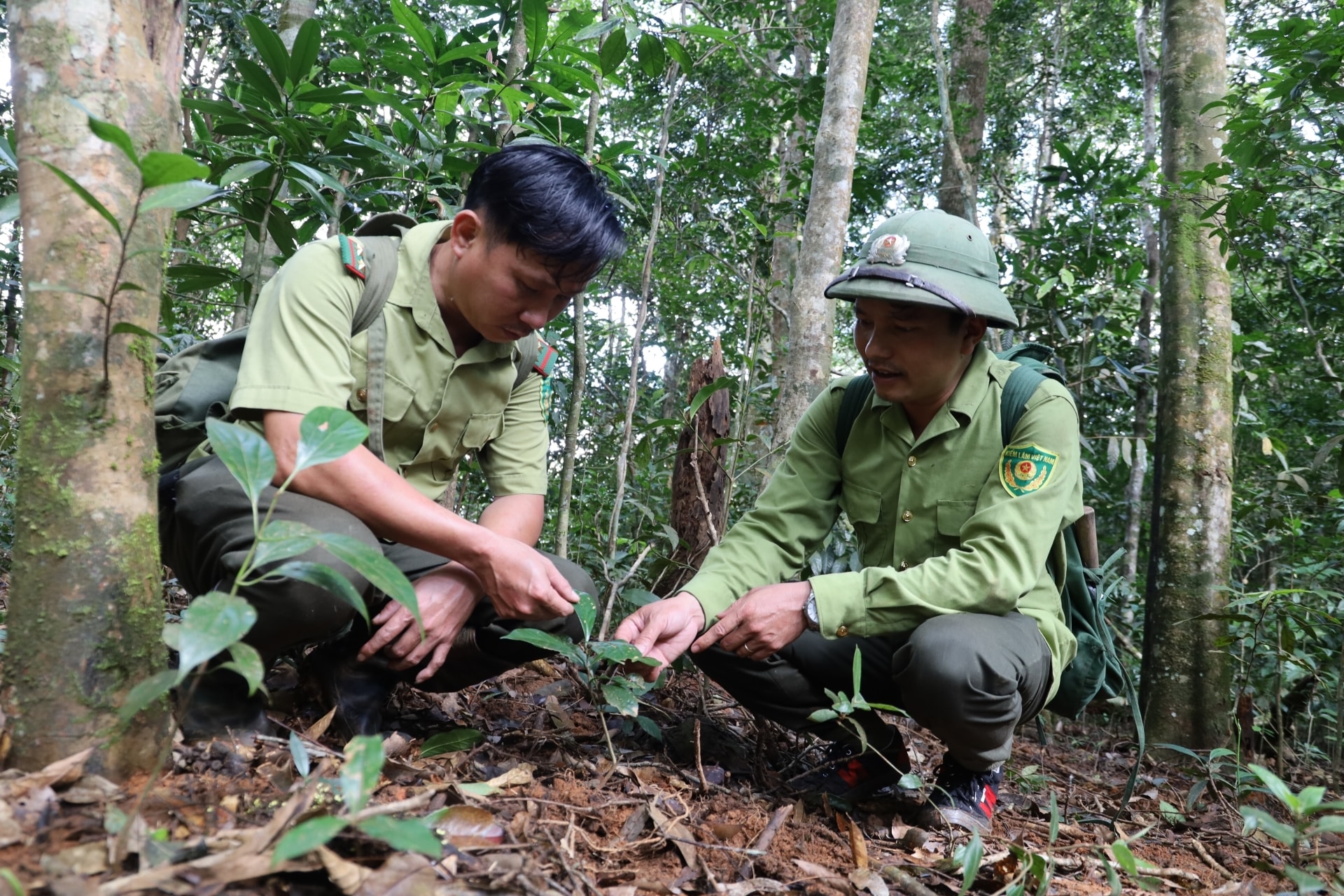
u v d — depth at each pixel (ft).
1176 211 12.80
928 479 6.99
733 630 6.43
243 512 5.34
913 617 6.27
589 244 5.49
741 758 7.25
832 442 7.61
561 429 16.25
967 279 6.41
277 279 5.81
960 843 5.93
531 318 5.88
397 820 3.33
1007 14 29.22
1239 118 11.00
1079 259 17.63
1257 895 5.60
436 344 6.06
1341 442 12.00
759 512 7.45
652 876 4.65
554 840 4.54
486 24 12.30
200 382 5.73
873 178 26.16
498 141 10.73
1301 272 18.19
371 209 10.42
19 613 3.88
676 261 18.61
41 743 3.84
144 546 4.09
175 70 4.36
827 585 6.35
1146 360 17.56
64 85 3.90
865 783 6.82
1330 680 10.72
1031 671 6.27
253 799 4.26
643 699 8.05
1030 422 6.75
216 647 3.10
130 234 3.64
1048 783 9.25
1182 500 12.17
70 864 3.29
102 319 3.93
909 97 29.12
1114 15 31.42
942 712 6.01
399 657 5.64
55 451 3.89
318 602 5.16
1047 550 6.48
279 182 8.71
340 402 5.57
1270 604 10.78
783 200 16.97
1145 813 8.45
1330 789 10.03
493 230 5.57
